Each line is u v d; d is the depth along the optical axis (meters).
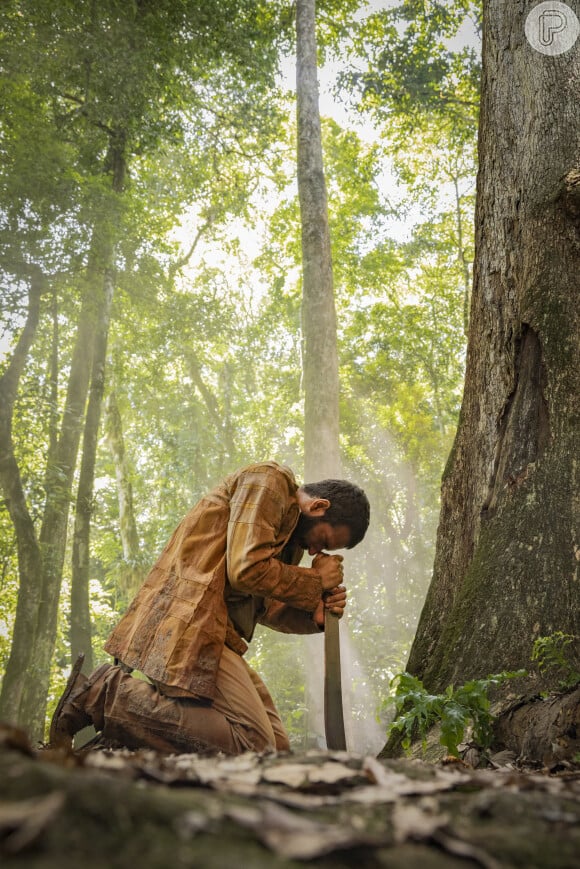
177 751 2.64
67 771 0.95
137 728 2.65
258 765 1.63
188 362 22.77
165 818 0.87
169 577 2.80
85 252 12.82
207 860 0.79
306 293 12.70
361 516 3.04
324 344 12.33
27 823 0.73
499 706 3.09
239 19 15.23
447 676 3.51
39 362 15.61
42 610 12.84
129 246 14.40
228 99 17.69
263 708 2.77
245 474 2.88
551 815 1.17
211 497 2.93
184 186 19.75
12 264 12.19
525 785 1.45
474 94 19.64
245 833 0.89
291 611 3.17
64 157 12.76
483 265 4.87
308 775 1.47
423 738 3.13
